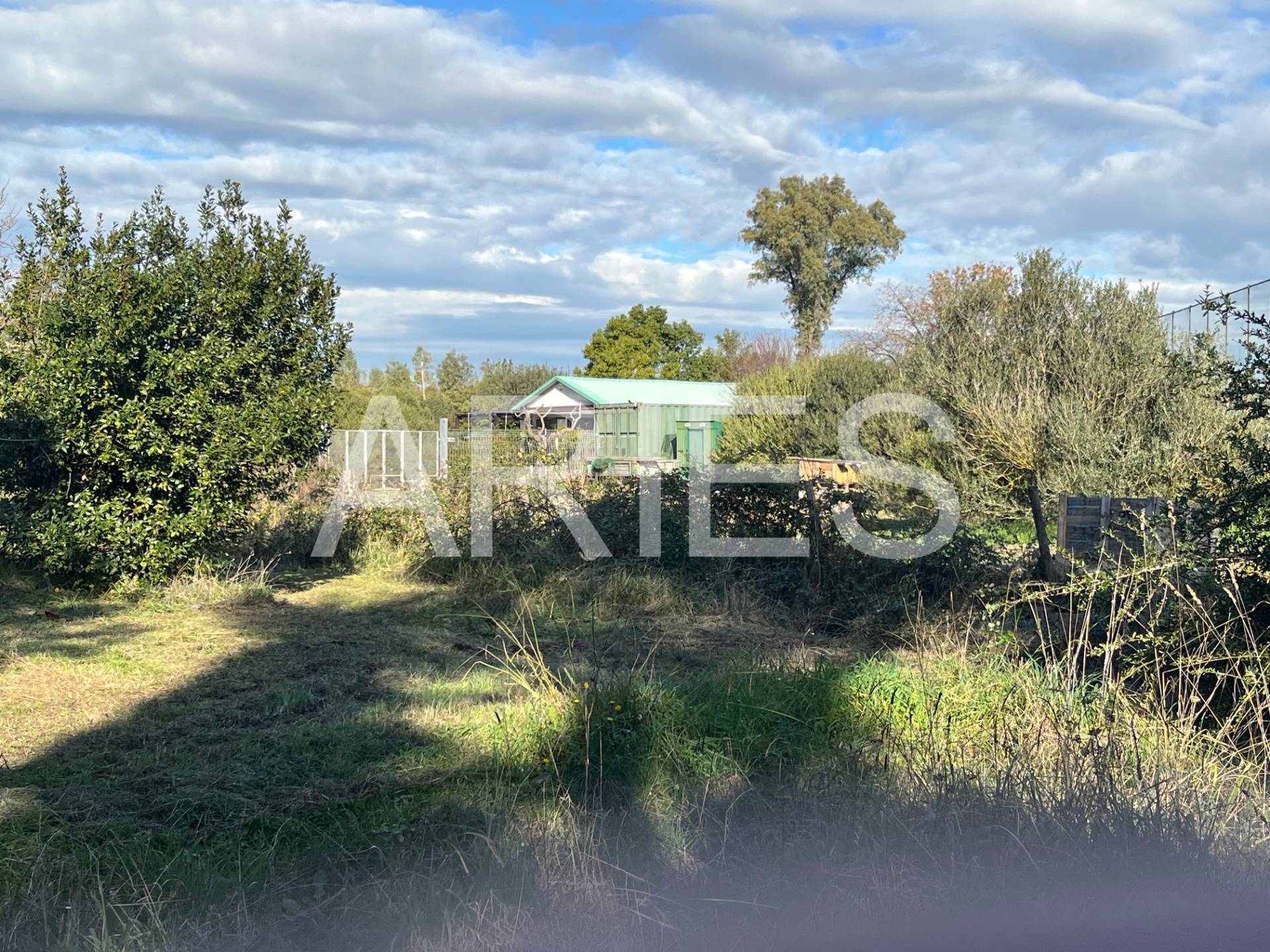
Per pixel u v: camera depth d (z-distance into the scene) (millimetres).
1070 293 15109
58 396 8797
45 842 4129
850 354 21578
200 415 9352
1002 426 13344
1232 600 5145
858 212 51281
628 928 3344
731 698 5547
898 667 6230
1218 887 3465
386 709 5973
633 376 49531
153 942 3283
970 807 3877
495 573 10391
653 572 9953
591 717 5188
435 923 3387
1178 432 12703
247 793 4719
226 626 8477
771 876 3648
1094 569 6984
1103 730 4492
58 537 8953
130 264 9383
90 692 6375
